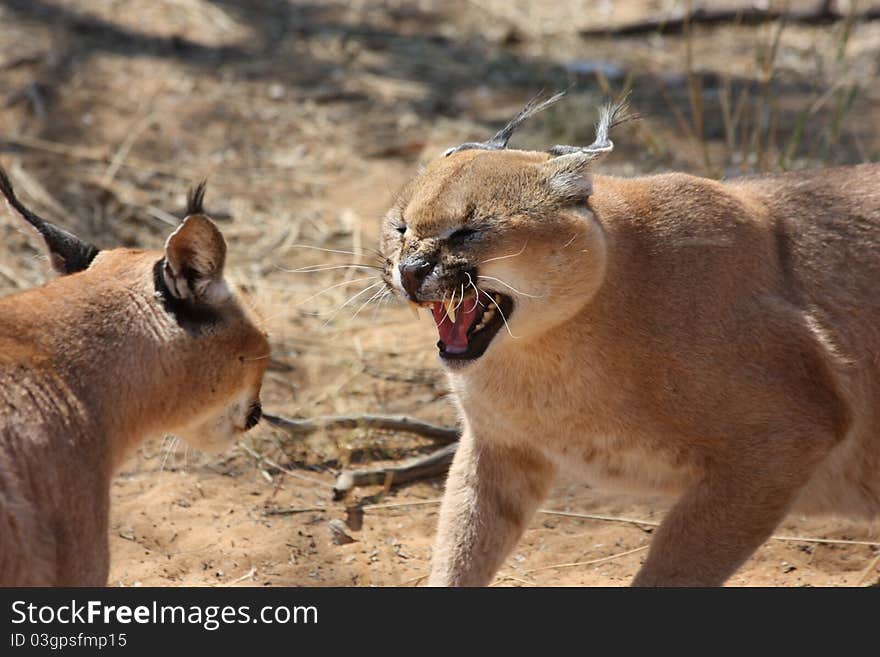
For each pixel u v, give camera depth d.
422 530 10.66
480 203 8.23
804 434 8.39
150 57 19.34
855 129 17.97
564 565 10.24
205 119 17.80
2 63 18.33
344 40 21.06
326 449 11.71
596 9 23.09
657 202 8.76
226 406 8.88
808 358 8.59
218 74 19.14
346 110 18.58
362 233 15.35
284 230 15.38
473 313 8.46
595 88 19.69
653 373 8.39
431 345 13.46
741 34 21.94
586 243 8.18
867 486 9.12
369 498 11.07
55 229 8.86
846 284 8.91
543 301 8.22
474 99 19.27
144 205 15.55
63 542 7.51
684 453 8.59
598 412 8.54
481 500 9.21
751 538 8.43
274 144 17.48
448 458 11.41
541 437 8.83
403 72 20.06
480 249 8.18
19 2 20.36
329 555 10.22
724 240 8.64
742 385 8.37
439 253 8.23
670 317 8.41
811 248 8.97
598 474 8.96
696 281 8.50
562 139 17.73
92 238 14.76
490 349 8.27
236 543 10.27
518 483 9.27
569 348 8.38
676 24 22.12
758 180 9.59
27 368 7.67
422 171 9.12
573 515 10.98
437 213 8.28
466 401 8.98
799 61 20.70
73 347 7.94
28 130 16.94
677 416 8.44
